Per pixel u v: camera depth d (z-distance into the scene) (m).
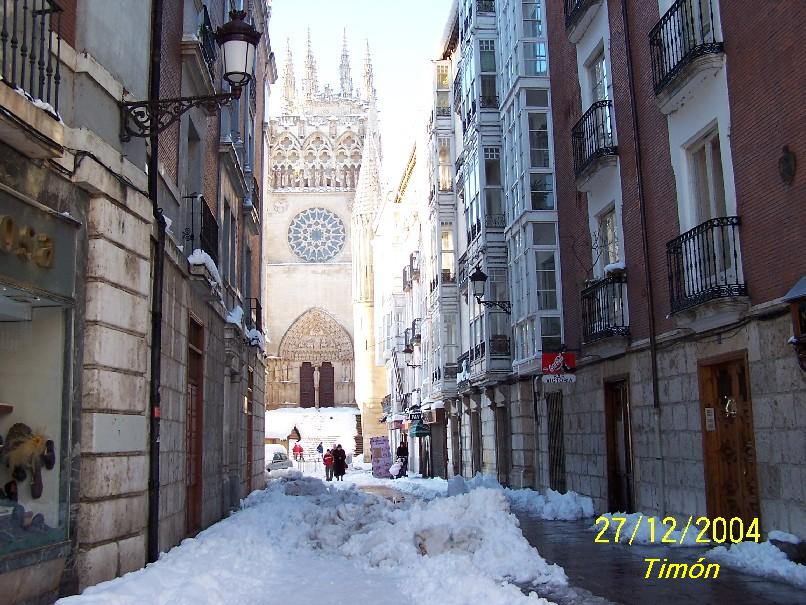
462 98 30.08
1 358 7.43
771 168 10.34
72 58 8.27
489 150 26.56
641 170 14.59
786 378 10.02
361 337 66.12
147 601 7.24
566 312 20.02
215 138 16.78
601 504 16.92
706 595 8.52
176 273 11.63
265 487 28.89
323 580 9.68
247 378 23.16
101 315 8.30
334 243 71.19
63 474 7.73
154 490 9.63
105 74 8.80
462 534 11.40
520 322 22.45
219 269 16.59
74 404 7.94
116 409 8.57
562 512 17.17
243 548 10.93
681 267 12.62
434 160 35.47
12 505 7.25
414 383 46.44
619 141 15.81
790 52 9.84
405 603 8.25
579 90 18.45
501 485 25.66
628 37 15.01
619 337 15.20
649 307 14.10
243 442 21.52
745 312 10.93
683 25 12.46
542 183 21.66
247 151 22.86
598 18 16.91
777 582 9.11
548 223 21.45
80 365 8.08
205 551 10.23
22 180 7.25
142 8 10.15
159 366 9.91
